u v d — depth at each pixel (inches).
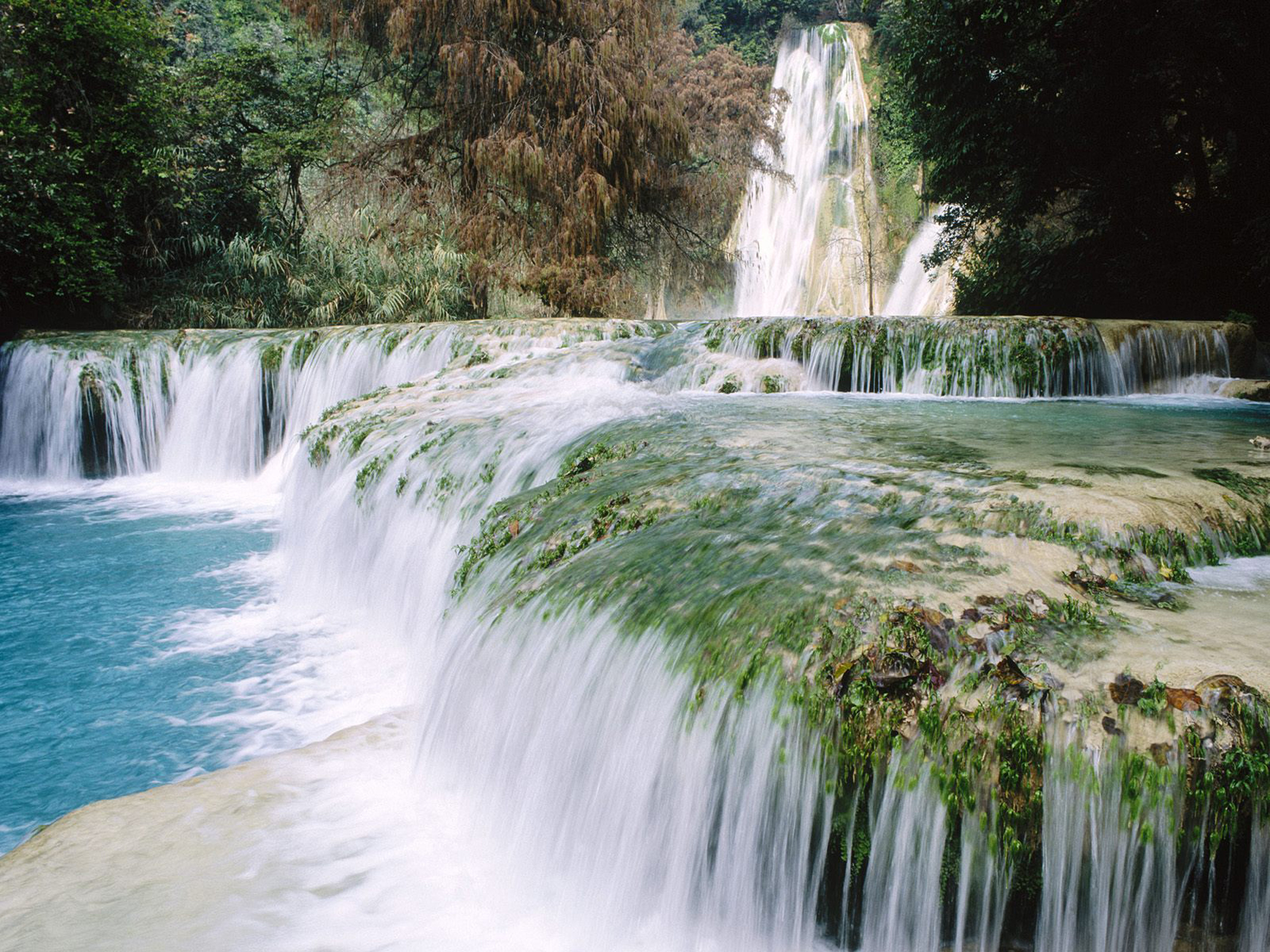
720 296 1298.0
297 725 210.7
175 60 1111.6
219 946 117.8
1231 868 94.3
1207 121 604.1
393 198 850.8
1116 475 184.4
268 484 524.4
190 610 294.0
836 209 1328.7
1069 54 607.5
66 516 440.1
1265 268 556.7
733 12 1750.7
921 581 132.7
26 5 672.4
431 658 216.7
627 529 185.5
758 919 116.3
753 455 219.6
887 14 1350.9
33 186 642.2
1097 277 684.1
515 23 796.6
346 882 134.0
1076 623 119.8
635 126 804.6
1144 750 96.5
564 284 785.6
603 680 139.0
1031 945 101.6
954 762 103.8
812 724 112.3
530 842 142.0
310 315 756.6
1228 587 135.5
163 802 153.3
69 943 116.6
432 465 293.6
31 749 199.2
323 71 982.4
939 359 399.2
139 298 745.6
